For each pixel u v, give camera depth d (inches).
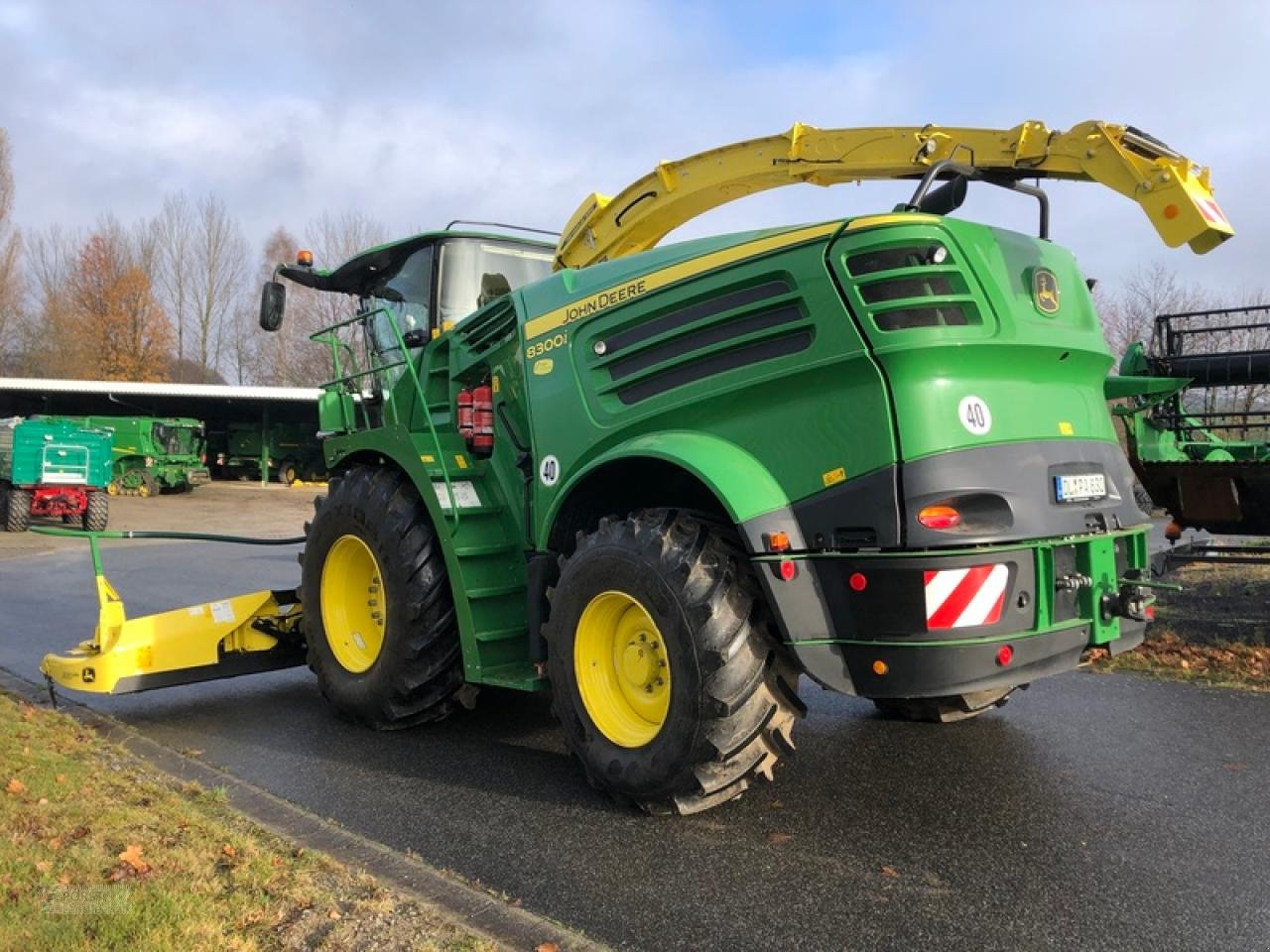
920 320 136.0
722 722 139.4
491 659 185.0
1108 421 166.4
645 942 114.7
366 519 200.5
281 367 1989.4
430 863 138.6
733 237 153.8
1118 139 159.3
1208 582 354.6
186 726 214.4
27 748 179.2
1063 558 144.2
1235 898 122.9
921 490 132.9
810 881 130.1
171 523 813.2
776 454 144.5
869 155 184.1
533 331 182.7
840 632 139.7
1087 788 162.2
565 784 171.2
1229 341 399.9
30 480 711.7
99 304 2041.1
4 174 2014.0
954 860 135.9
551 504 175.3
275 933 110.2
